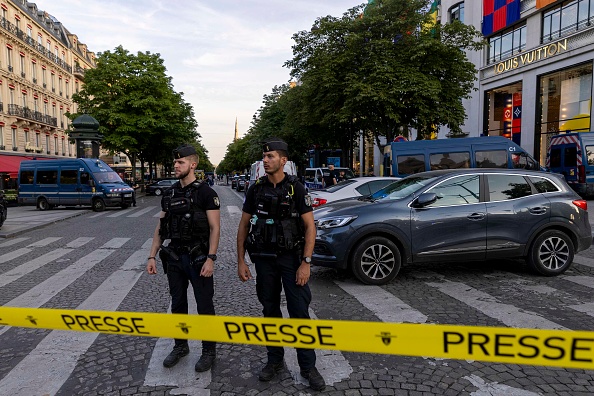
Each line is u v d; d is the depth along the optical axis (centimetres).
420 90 1636
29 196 1981
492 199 590
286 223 299
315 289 552
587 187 1664
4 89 3284
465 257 579
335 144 3036
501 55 2561
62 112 4416
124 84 3114
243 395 296
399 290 541
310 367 302
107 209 1989
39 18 4153
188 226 326
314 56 1908
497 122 2645
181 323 238
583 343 183
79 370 337
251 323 231
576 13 1980
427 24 1819
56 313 247
